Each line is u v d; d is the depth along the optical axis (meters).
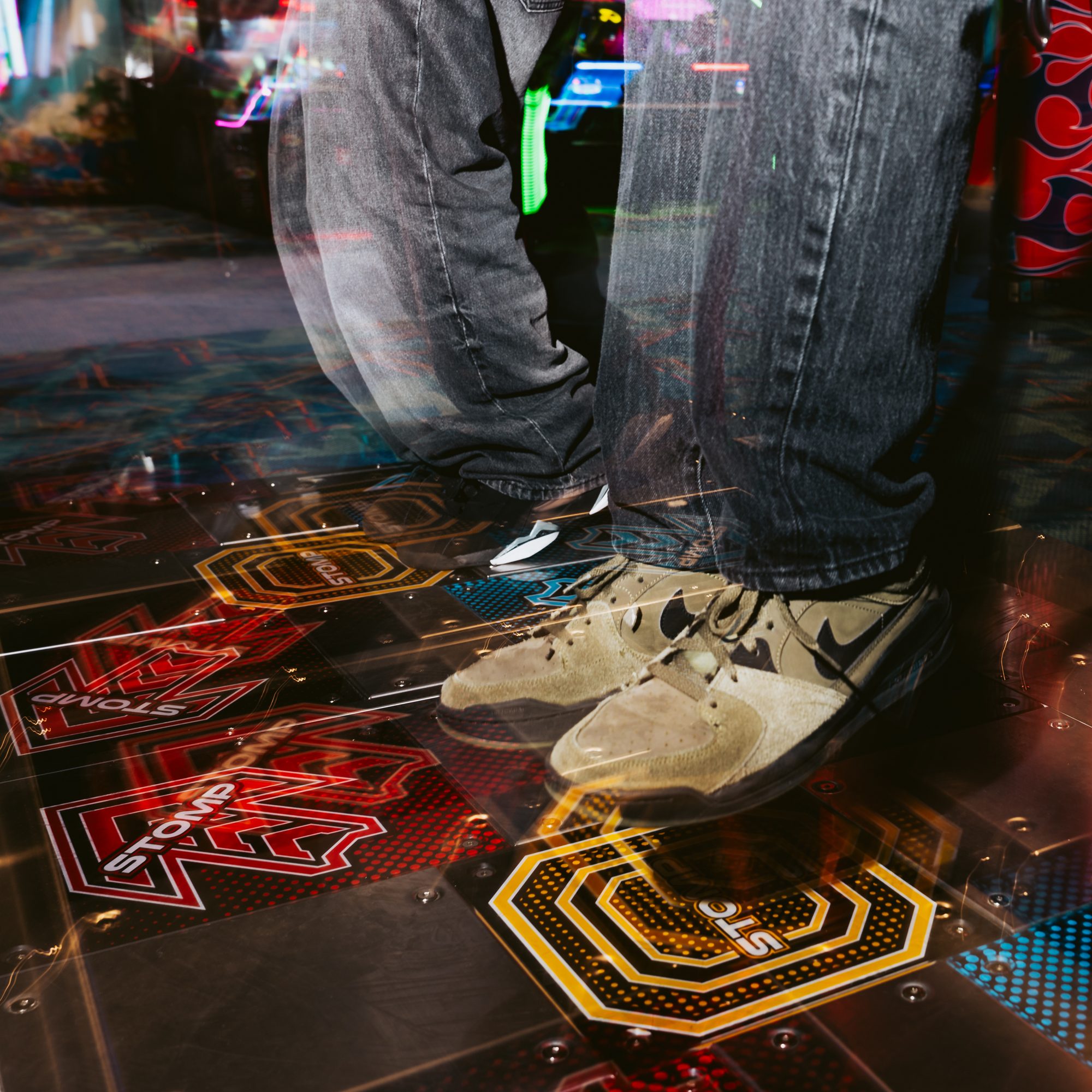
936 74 0.79
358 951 0.75
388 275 1.42
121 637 1.24
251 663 1.17
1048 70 2.52
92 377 2.51
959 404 2.02
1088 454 1.74
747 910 0.78
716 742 0.91
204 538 1.54
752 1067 0.64
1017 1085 0.63
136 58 6.01
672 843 0.85
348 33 1.30
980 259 3.17
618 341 1.02
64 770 0.98
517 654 1.09
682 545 1.02
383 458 1.88
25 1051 0.67
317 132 1.42
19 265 4.13
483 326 1.37
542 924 0.77
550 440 1.44
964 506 1.52
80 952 0.75
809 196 0.82
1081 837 0.85
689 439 0.99
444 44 1.23
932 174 0.82
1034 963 0.72
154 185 6.20
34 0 5.86
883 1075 0.63
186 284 3.78
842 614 0.95
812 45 0.79
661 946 0.74
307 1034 0.67
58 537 1.55
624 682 1.03
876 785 0.92
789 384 0.86
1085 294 2.74
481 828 0.88
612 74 2.08
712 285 0.88
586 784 0.91
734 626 0.96
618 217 1.02
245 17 5.07
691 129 0.95
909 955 0.73
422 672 1.14
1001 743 0.98
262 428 2.09
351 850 0.86
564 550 1.45
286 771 0.97
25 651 1.21
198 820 0.90
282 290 3.68
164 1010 0.70
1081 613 1.21
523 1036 0.67
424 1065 0.65
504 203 1.33
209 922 0.78
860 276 0.83
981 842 0.84
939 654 1.06
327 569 1.41
